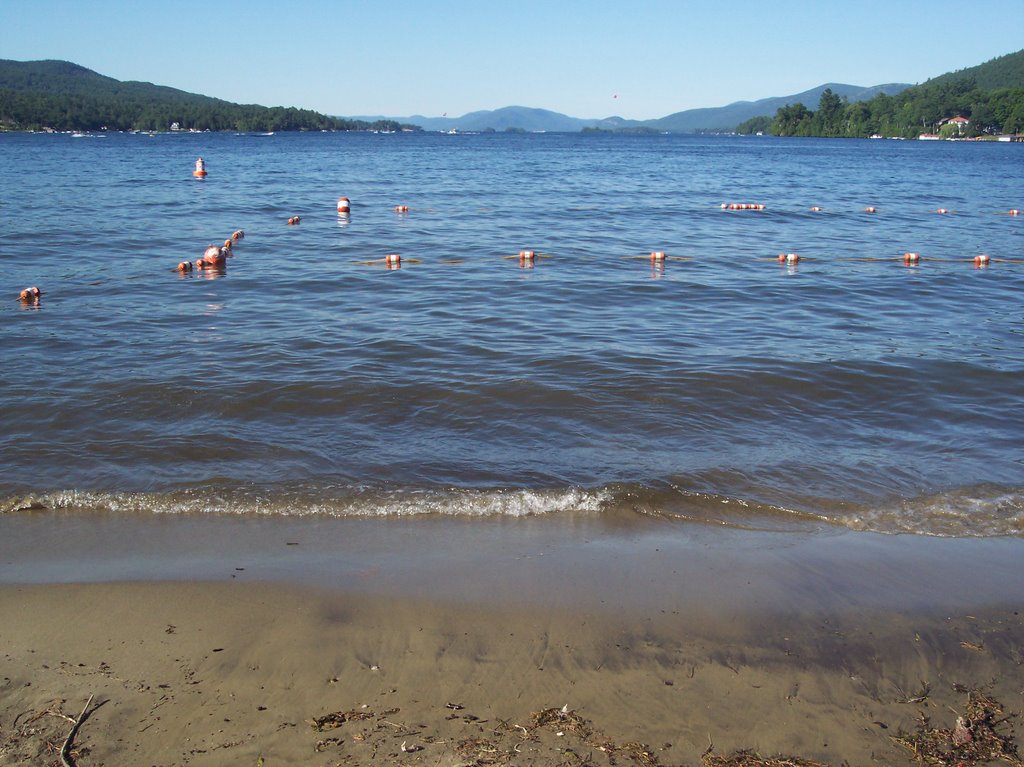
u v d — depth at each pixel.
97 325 11.55
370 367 9.80
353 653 4.69
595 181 42.69
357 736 4.00
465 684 4.44
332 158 64.94
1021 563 5.90
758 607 5.27
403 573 5.60
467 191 35.00
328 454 7.46
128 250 17.84
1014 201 35.16
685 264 17.78
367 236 20.89
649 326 12.22
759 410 8.80
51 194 28.69
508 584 5.48
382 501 6.66
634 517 6.53
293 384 9.12
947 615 5.22
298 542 6.01
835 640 4.94
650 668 4.62
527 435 7.98
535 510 6.59
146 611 5.07
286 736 4.00
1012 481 7.25
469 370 9.79
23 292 12.98
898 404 9.06
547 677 4.52
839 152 95.94
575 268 17.00
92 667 4.52
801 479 7.20
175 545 5.93
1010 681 4.59
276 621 4.99
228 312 12.54
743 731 4.14
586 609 5.20
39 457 7.25
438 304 13.42
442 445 7.71
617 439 7.94
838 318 13.02
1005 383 9.74
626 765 3.86
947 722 4.25
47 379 9.12
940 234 23.77
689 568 5.75
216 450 7.48
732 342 11.35
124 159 56.41
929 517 6.60
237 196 30.38
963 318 13.16
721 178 48.06
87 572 5.54
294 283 14.87
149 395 8.70
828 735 4.13
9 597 5.19
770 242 21.52
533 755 3.91
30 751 3.87
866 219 27.70
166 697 4.28
